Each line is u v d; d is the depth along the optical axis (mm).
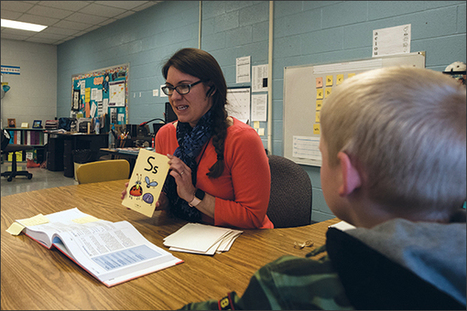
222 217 1050
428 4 2365
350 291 319
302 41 3096
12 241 907
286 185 1439
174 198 1188
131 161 4078
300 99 3131
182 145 1210
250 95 3570
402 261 283
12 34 6574
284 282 356
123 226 961
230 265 772
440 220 347
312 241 932
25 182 5094
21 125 7098
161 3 4715
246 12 3570
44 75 7438
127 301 609
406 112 315
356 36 2742
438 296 274
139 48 5164
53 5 4938
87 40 6422
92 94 6363
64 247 818
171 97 1143
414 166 311
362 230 330
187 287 665
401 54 2506
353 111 340
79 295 626
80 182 1748
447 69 2240
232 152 1112
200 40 4125
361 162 337
